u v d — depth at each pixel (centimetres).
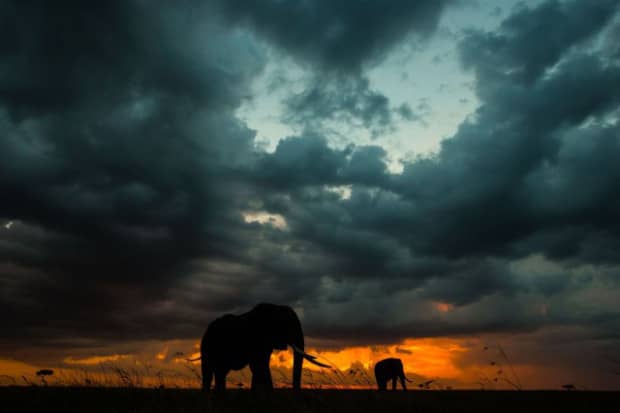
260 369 1648
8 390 1177
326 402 1095
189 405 1065
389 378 4084
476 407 1100
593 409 1052
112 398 1106
